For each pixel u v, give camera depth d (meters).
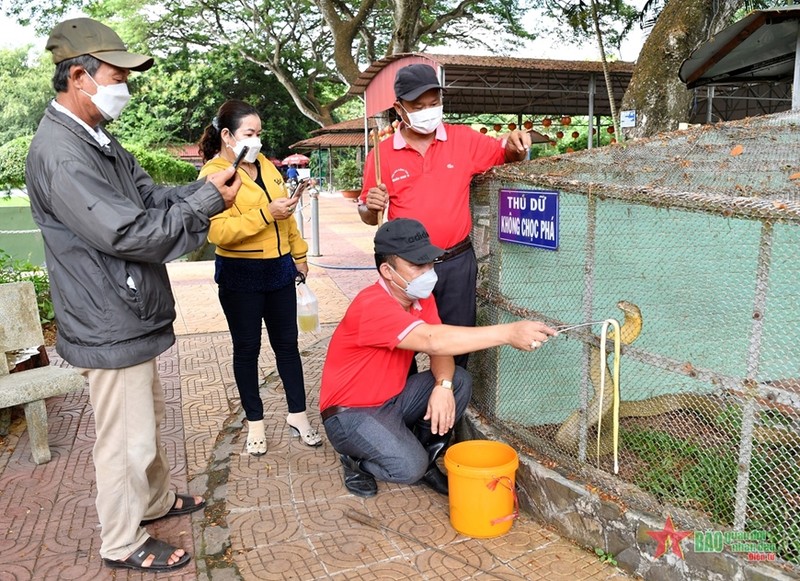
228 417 4.18
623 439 2.89
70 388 3.61
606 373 2.81
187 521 2.98
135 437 2.52
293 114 38.66
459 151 3.26
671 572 2.34
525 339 2.38
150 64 2.32
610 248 3.19
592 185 2.59
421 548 2.72
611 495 2.59
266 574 2.57
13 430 4.05
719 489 2.51
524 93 18.03
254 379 3.58
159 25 24.92
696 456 2.76
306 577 2.55
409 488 3.26
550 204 2.87
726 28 5.88
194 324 6.52
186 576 2.58
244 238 3.29
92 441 3.86
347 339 2.94
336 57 17.77
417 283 2.71
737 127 3.15
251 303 3.42
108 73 2.28
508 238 3.22
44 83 39.59
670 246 3.21
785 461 2.41
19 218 21.14
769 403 2.09
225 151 3.35
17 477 3.42
